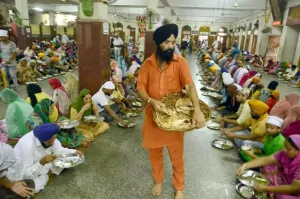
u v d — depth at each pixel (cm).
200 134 333
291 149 166
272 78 900
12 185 167
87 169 236
